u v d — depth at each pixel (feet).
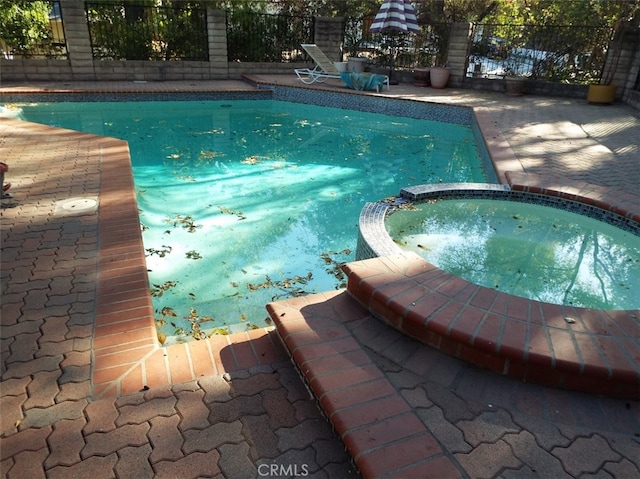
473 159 24.53
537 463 5.54
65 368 6.82
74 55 37.22
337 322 8.02
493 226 14.33
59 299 8.51
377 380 6.67
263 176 21.18
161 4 41.16
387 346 7.47
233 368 7.13
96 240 10.94
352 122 33.06
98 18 38.06
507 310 7.61
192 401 6.41
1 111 28.68
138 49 40.22
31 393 6.36
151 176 20.57
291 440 5.91
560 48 38.81
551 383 6.74
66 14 35.99
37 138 20.79
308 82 40.22
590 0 36.32
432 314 7.45
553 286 11.26
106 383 6.60
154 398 6.41
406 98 33.83
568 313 7.59
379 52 45.98
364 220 13.16
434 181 21.06
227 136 28.22
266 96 38.37
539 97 37.96
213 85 39.17
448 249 12.76
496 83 39.83
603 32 36.76
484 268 11.93
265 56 45.44
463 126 31.48
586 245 13.51
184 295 11.52
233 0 42.75
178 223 15.72
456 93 38.01
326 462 5.64
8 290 8.75
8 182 14.92
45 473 5.25
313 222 16.44
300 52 46.60
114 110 32.91
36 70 36.32
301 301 8.63
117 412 6.14
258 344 7.77
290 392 6.72
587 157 19.97
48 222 11.92
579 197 14.49
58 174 15.87
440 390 6.62
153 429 5.92
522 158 19.56
